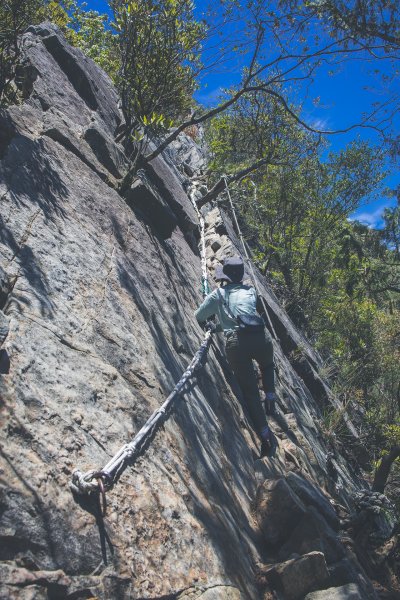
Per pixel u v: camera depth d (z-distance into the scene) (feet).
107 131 20.92
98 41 38.99
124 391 11.36
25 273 11.32
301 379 31.65
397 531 19.47
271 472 15.67
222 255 28.37
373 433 34.06
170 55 20.24
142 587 8.46
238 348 16.01
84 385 10.46
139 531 9.18
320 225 44.14
